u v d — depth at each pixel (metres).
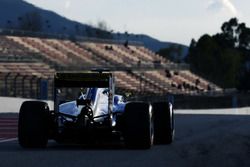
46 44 175.38
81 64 168.25
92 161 25.20
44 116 30.66
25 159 25.67
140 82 170.38
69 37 193.75
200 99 141.12
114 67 177.12
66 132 30.91
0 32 164.00
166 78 192.75
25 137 30.48
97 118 31.05
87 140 31.39
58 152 28.92
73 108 31.23
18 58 144.00
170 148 31.41
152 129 31.52
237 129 47.19
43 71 139.38
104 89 32.19
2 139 38.22
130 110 30.34
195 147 32.09
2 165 23.55
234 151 30.00
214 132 43.88
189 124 54.22
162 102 33.97
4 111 81.75
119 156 27.33
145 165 24.09
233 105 146.75
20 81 119.00
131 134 30.12
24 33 172.00
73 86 30.86
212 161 25.75
